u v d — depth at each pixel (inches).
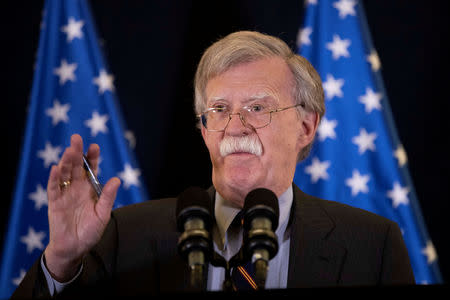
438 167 234.7
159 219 155.2
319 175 233.8
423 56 238.2
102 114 232.7
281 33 239.3
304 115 157.6
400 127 236.2
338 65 237.1
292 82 153.7
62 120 231.8
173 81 239.3
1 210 233.8
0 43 237.5
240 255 97.5
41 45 233.1
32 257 228.7
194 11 241.1
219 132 144.9
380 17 240.4
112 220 158.2
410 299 85.6
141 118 237.1
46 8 235.3
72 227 123.3
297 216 150.8
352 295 86.4
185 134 237.9
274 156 144.7
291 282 139.4
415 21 239.5
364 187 233.1
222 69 148.3
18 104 236.2
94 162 126.3
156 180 235.5
